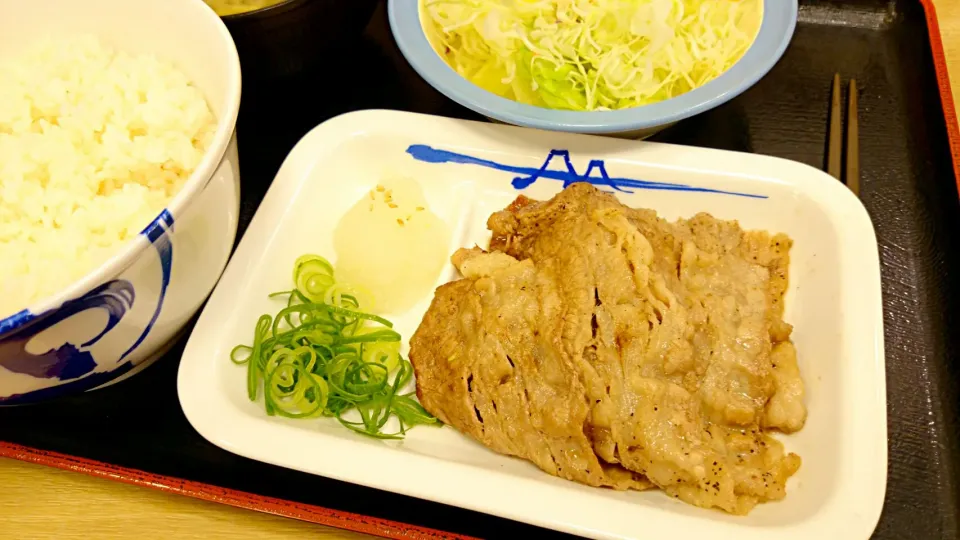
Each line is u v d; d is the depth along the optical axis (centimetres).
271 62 38
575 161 37
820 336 33
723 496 30
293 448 31
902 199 37
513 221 36
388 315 36
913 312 34
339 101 41
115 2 34
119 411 34
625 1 39
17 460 33
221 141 30
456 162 38
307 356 34
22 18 35
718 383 32
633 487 31
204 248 32
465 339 33
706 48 39
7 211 32
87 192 32
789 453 32
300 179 37
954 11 43
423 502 31
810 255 35
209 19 33
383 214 37
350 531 31
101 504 32
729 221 37
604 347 31
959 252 35
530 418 31
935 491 31
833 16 42
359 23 39
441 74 36
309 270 36
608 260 32
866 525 29
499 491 30
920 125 39
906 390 33
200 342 33
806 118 39
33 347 28
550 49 39
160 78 34
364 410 33
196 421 32
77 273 31
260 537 31
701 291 33
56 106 34
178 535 32
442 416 33
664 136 39
